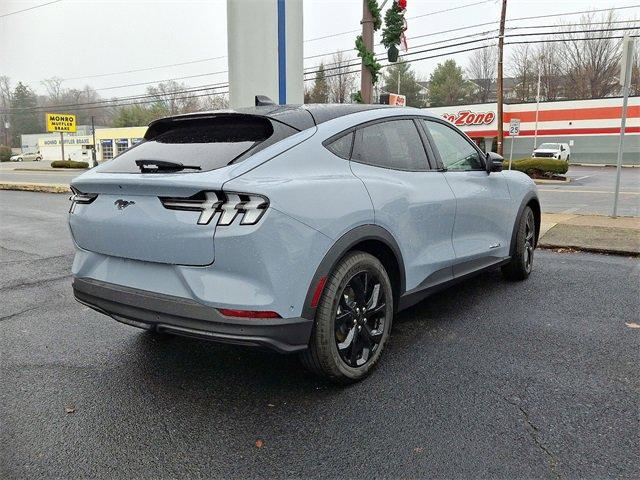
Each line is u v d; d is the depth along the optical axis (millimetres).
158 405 2791
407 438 2430
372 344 3107
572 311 4219
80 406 2791
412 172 3527
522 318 4070
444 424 2541
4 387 3018
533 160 23688
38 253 7090
